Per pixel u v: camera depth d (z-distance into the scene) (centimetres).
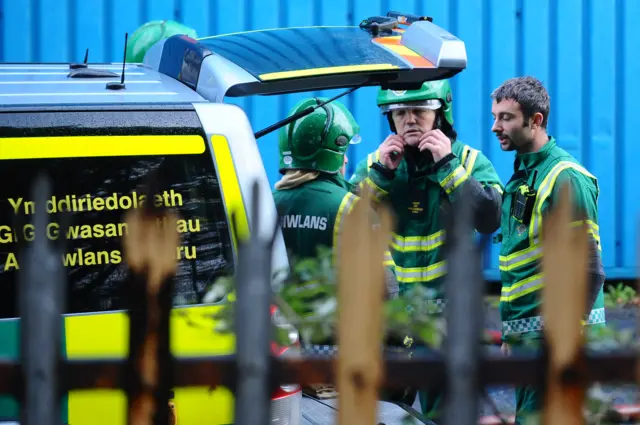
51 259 520
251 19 2745
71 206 1054
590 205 1395
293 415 1081
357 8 2788
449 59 1317
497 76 2859
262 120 2755
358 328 529
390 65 1288
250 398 520
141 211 548
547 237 540
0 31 2650
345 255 530
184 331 1047
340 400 529
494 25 2852
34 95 1127
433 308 632
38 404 516
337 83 1416
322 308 616
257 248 522
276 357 527
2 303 1029
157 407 528
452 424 525
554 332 536
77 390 523
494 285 2781
